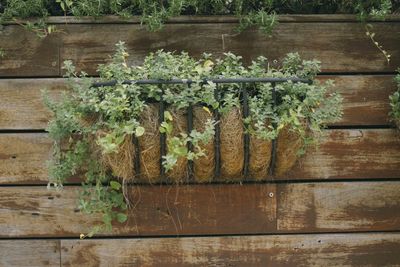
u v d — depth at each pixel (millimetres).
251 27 2055
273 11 2068
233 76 1828
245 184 2039
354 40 2074
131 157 1763
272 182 2045
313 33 2066
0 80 2014
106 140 1681
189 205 2029
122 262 2018
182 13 2082
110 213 1957
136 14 2068
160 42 2043
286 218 2049
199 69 1807
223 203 2037
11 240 2014
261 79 1788
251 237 2039
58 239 2016
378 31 2084
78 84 1872
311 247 2053
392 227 2072
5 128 2010
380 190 2072
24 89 2018
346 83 2070
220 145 1792
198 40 2049
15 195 2014
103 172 1857
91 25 2029
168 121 1771
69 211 2016
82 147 1815
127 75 1804
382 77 2080
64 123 1773
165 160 1787
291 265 2049
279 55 2062
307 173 2057
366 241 2064
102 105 1715
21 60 2018
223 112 1776
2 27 2016
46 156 2016
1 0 2045
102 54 2031
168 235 2031
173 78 1791
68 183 2016
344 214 2062
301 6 2141
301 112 1792
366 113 2070
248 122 1763
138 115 1747
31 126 2016
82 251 2016
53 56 2025
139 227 2020
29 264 2010
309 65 1879
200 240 2031
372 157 2072
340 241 2059
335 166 2061
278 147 1821
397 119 2039
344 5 2107
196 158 1792
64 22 2023
